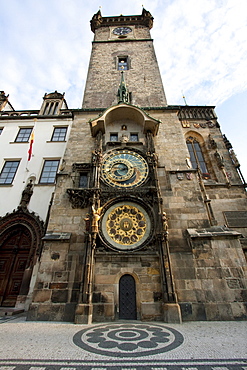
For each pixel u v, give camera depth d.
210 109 24.33
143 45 31.03
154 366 4.78
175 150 16.56
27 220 16.91
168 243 11.80
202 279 10.66
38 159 20.73
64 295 10.52
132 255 11.39
